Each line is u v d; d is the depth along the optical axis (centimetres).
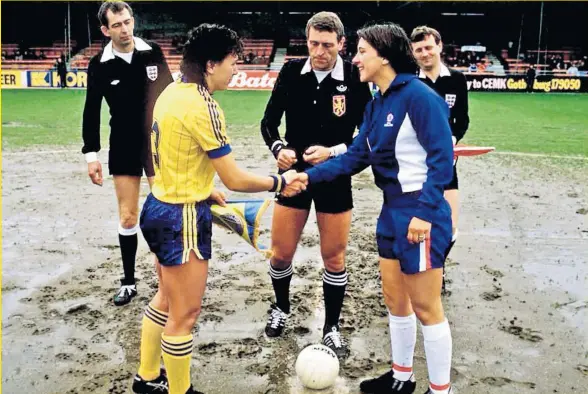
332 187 384
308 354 352
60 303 467
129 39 445
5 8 3528
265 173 955
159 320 331
